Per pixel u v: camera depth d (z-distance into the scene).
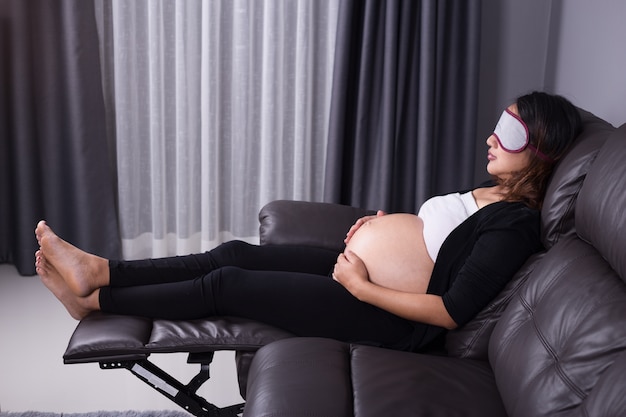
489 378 1.62
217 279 1.83
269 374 1.56
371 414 1.41
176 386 1.77
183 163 3.37
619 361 1.18
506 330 1.60
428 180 3.35
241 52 3.34
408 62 3.31
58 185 3.19
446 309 1.76
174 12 3.25
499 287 1.73
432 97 3.28
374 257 1.92
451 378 1.58
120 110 3.24
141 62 3.27
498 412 1.47
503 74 3.48
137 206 3.41
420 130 3.31
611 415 1.11
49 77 3.07
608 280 1.40
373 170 3.38
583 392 1.27
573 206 1.68
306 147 3.52
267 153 3.49
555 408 1.30
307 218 2.30
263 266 2.05
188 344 1.73
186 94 3.31
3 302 3.00
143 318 1.83
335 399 1.46
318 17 3.38
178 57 3.27
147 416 2.17
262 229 2.30
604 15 2.67
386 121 3.28
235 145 3.47
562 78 3.16
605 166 1.51
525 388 1.40
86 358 1.69
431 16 3.19
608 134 1.73
